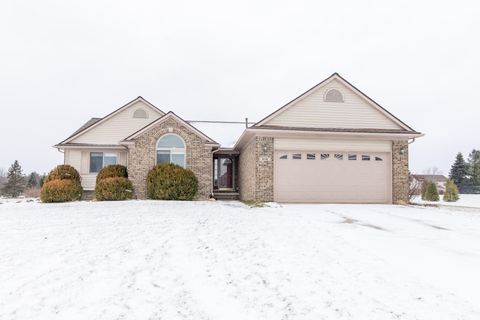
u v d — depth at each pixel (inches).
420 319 131.3
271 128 593.6
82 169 759.7
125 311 138.9
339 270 192.9
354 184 615.5
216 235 289.9
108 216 404.2
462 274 185.6
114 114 792.9
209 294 158.2
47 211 457.7
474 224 364.2
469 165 1807.3
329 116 640.4
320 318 132.9
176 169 642.2
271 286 168.6
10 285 169.9
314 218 391.5
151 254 229.3
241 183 812.0
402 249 241.3
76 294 157.8
